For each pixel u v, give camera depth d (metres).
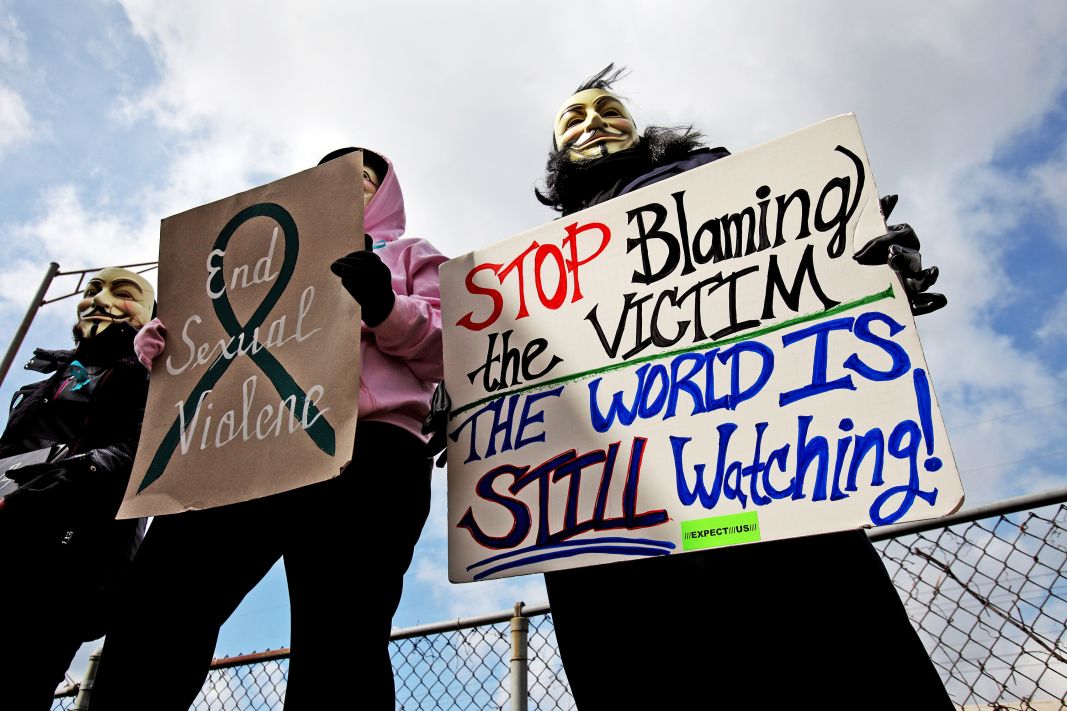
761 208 1.53
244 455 1.61
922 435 1.25
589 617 1.44
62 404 2.45
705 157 1.81
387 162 2.17
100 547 2.17
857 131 1.51
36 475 2.18
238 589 1.57
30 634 2.03
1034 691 1.84
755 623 1.31
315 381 1.62
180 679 1.44
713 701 1.30
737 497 1.33
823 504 1.27
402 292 1.86
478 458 1.58
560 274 1.68
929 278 1.35
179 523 1.58
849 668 1.24
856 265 1.41
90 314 2.82
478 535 1.52
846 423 1.31
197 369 1.79
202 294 1.88
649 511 1.39
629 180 1.94
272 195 1.92
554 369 1.59
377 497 1.53
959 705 1.92
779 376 1.39
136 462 1.72
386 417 1.65
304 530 1.48
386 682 1.38
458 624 2.56
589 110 2.09
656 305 1.55
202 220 1.98
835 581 1.29
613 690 1.37
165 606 1.48
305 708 1.30
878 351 1.34
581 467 1.48
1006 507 1.95
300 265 1.79
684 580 1.37
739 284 1.49
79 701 2.86
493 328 1.69
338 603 1.40
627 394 1.50
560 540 1.44
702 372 1.45
